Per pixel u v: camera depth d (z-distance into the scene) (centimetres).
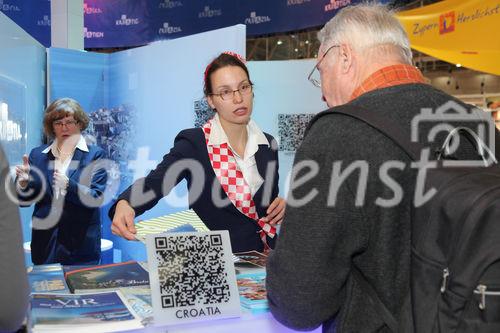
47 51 376
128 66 375
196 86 311
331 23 107
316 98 357
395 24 103
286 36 755
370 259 89
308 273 86
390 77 97
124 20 637
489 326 74
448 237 78
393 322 88
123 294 111
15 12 578
